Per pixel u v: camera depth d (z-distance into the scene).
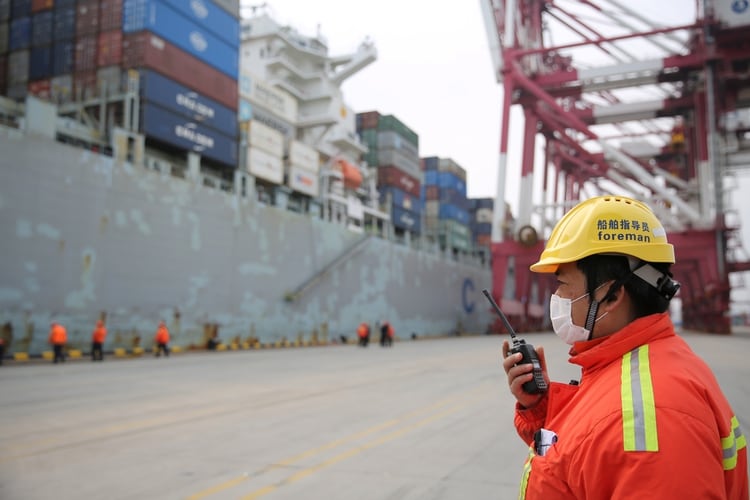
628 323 1.48
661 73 40.16
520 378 1.75
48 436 7.24
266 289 33.81
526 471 1.48
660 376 1.26
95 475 5.39
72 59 28.05
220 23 31.44
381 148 52.41
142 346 25.33
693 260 42.41
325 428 7.79
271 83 43.56
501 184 41.09
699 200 46.94
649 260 1.43
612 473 1.19
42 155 21.69
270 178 35.44
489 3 40.09
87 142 25.61
